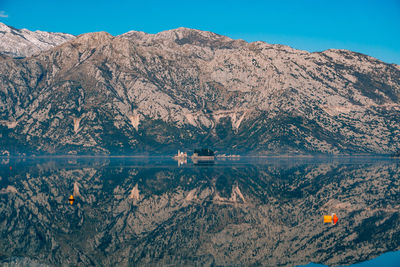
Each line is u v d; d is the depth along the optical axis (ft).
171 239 240.94
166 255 213.87
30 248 226.79
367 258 204.23
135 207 332.60
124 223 279.28
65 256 214.69
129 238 244.22
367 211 310.24
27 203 352.28
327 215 287.48
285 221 280.10
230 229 261.24
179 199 370.94
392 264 196.03
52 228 267.39
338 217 290.76
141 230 261.03
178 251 219.61
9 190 431.43
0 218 294.25
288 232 252.21
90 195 395.55
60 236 249.55
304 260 204.23
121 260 207.92
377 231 250.98
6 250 223.71
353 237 238.89
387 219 281.74
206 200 365.40
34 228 267.18
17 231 259.60
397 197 376.07
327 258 205.77
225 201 359.25
